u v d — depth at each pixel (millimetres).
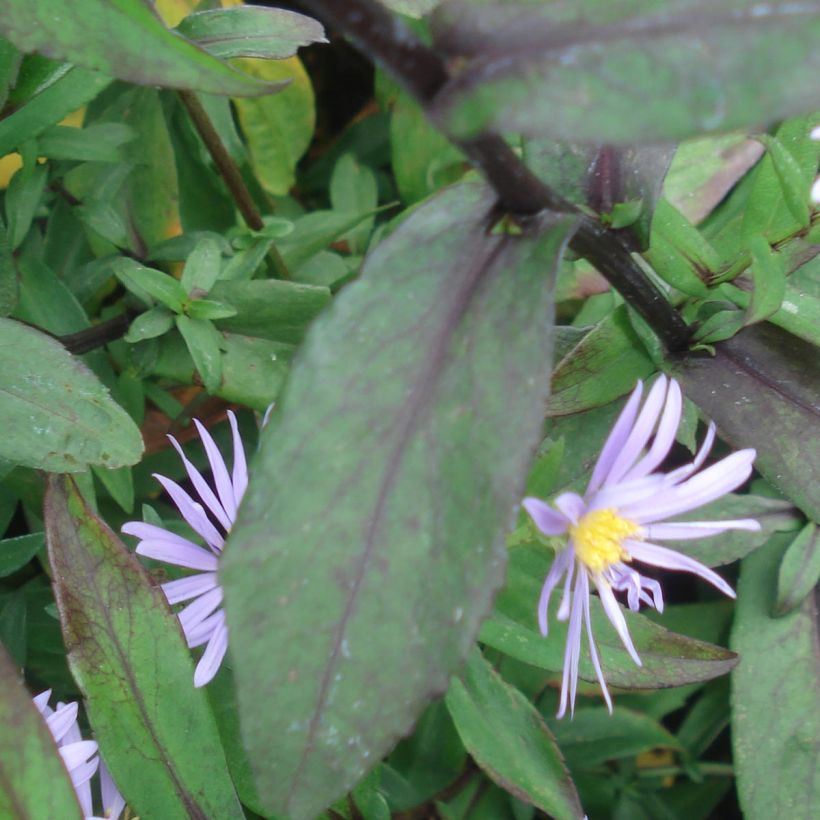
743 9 242
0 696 281
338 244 437
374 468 264
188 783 303
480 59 249
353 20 248
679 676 320
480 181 273
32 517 357
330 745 266
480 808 363
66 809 283
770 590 354
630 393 333
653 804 375
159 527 315
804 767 344
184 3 389
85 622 299
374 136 457
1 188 371
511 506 261
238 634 263
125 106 377
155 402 379
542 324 265
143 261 373
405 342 266
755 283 296
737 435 315
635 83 243
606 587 299
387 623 264
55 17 268
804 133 310
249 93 271
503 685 327
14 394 307
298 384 265
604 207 299
